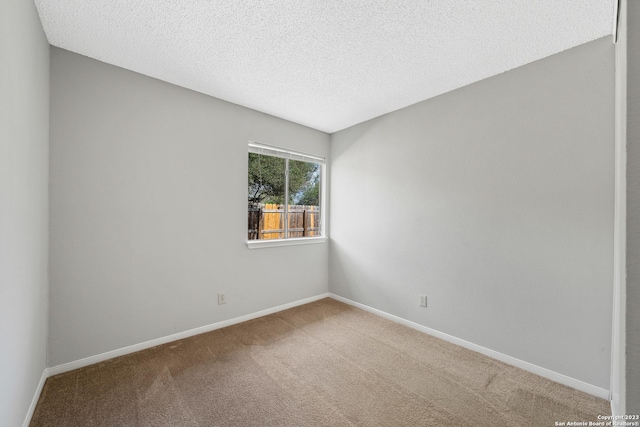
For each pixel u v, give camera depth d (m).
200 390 1.78
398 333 2.65
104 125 2.09
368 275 3.21
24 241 1.40
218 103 2.69
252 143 2.98
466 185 2.38
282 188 3.37
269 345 2.39
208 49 1.93
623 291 0.66
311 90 2.52
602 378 1.74
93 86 2.04
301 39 1.82
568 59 1.87
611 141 1.71
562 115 1.89
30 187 1.50
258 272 3.02
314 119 3.22
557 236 1.92
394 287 2.94
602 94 1.74
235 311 2.84
